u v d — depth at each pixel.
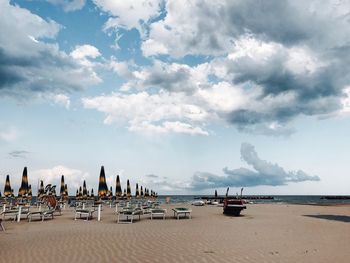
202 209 31.78
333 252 8.59
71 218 19.83
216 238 11.16
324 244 9.94
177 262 7.41
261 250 8.86
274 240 10.73
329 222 17.28
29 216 18.34
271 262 7.38
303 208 34.09
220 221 17.78
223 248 9.17
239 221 17.83
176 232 12.78
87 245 9.65
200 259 7.71
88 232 12.77
